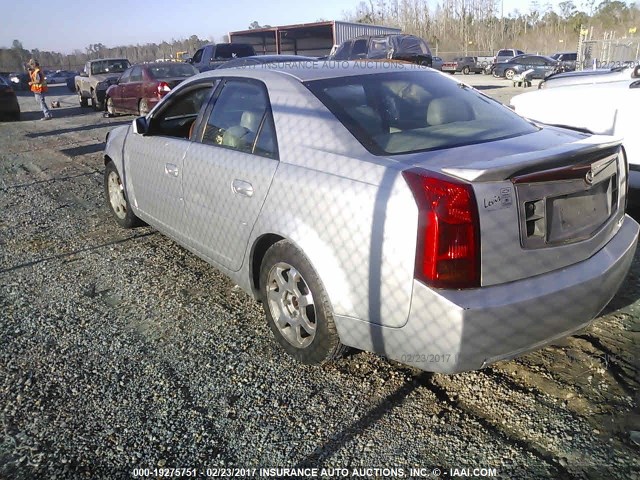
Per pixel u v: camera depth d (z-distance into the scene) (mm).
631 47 24547
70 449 2584
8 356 3363
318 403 2875
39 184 7855
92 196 7102
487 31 65750
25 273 4656
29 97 27234
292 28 25141
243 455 2533
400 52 18031
